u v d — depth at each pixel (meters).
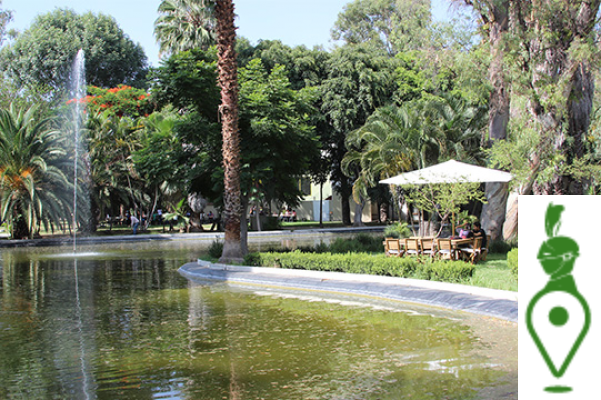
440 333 8.49
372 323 9.30
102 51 56.16
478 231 15.52
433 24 19.38
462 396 5.71
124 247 27.69
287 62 37.28
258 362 7.10
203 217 51.19
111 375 6.64
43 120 31.33
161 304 11.42
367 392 5.89
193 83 18.02
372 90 36.34
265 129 17.78
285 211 52.25
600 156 17.89
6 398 5.86
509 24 16.84
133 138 37.41
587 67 15.70
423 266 12.54
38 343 8.27
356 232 37.12
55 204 31.22
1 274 16.81
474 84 17.75
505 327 8.84
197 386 6.18
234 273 15.04
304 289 13.05
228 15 16.61
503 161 14.95
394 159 23.39
